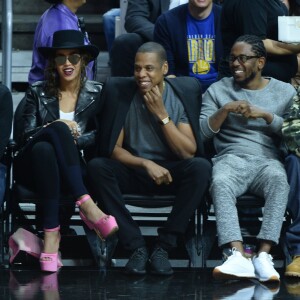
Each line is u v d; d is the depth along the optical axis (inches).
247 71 622.8
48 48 610.9
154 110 598.5
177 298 514.3
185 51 706.2
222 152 623.5
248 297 519.8
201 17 705.0
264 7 672.4
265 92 630.5
